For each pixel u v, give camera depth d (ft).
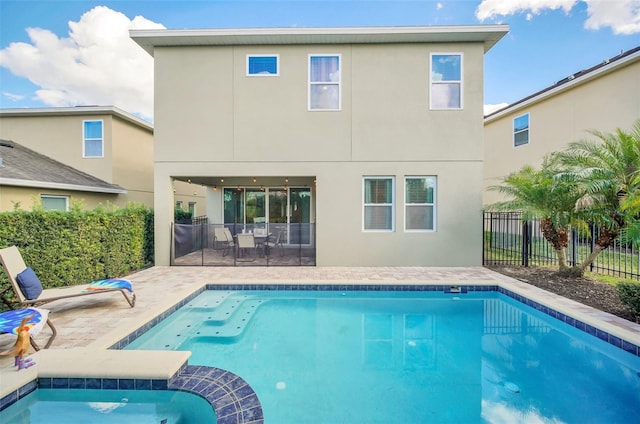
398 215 28.30
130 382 10.39
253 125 28.55
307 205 40.63
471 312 19.98
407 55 28.12
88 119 40.01
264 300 21.71
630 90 31.78
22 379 10.00
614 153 20.54
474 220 28.17
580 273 23.26
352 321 18.69
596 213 20.75
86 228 21.21
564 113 38.81
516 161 46.14
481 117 28.12
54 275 19.03
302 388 12.12
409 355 14.87
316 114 28.40
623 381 12.79
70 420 10.11
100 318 15.46
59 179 32.19
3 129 40.63
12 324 11.12
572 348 15.51
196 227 29.40
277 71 28.40
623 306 16.89
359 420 10.24
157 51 28.53
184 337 16.21
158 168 28.78
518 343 16.14
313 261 29.48
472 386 12.35
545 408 10.98
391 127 28.30
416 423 10.12
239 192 41.11
